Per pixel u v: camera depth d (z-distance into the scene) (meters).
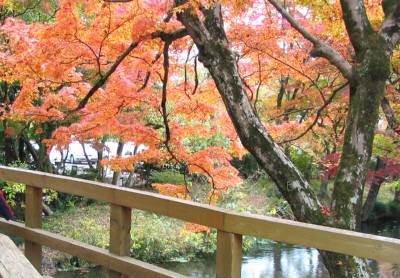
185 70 6.31
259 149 4.23
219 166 6.68
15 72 5.65
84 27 5.25
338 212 3.86
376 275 8.91
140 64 5.89
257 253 12.35
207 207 2.34
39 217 3.27
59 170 15.30
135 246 11.01
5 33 6.69
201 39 4.47
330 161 8.02
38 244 3.23
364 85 3.98
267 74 6.57
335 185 3.96
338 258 3.68
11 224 3.36
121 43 5.48
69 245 3.00
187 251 11.73
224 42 4.48
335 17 5.40
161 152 6.22
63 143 6.09
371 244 1.82
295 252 12.48
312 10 5.70
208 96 6.45
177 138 6.24
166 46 5.20
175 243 11.60
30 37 5.57
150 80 6.44
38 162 13.93
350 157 3.93
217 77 4.41
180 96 6.48
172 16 4.88
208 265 11.24
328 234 1.92
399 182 10.95
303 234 2.00
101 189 2.80
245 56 6.16
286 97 10.61
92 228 11.82
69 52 5.30
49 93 6.54
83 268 10.22
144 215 13.02
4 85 11.11
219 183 6.24
